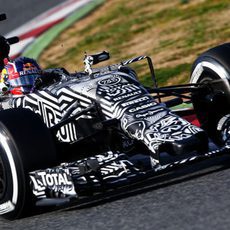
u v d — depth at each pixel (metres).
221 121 23.92
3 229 21.20
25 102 25.59
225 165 22.75
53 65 51.78
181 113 26.38
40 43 57.47
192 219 17.84
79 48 54.78
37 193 21.31
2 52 28.97
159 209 19.27
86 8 64.81
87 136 23.20
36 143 21.52
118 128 22.75
